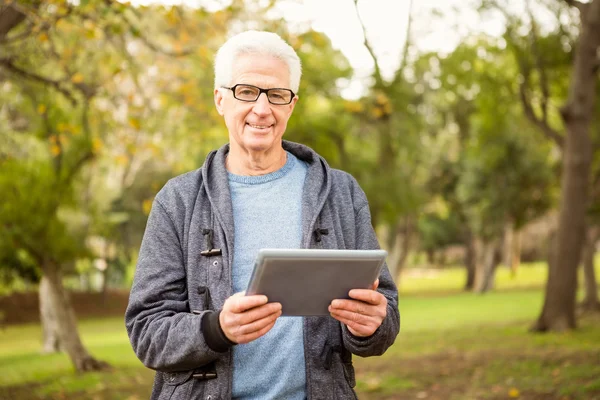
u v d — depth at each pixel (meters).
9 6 6.82
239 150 2.53
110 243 32.31
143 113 11.28
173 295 2.39
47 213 12.09
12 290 30.19
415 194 20.47
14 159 11.51
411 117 20.09
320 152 15.20
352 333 2.29
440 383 9.72
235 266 2.40
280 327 2.37
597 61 14.15
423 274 54.75
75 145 11.42
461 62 16.45
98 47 10.23
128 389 10.72
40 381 11.86
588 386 8.31
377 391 9.44
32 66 8.92
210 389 2.31
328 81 15.12
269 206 2.49
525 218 29.64
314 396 2.33
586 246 20.62
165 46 11.44
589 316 18.61
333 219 2.51
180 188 2.52
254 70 2.42
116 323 29.39
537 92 16.88
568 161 14.55
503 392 8.74
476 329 16.77
